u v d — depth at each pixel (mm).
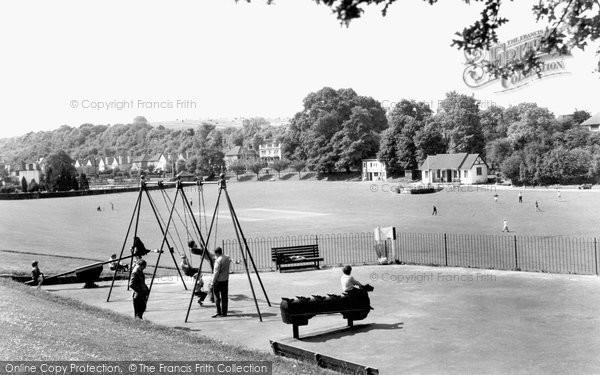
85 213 90750
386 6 6082
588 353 14203
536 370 13141
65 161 196250
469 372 13164
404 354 14648
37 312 15047
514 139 133375
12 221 76688
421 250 42875
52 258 34656
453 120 149250
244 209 91062
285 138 199625
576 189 100000
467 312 18953
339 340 16141
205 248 20625
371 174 164250
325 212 81188
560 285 23141
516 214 69000
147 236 58719
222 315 19641
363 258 38531
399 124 156500
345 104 181750
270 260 39594
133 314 19609
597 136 122562
